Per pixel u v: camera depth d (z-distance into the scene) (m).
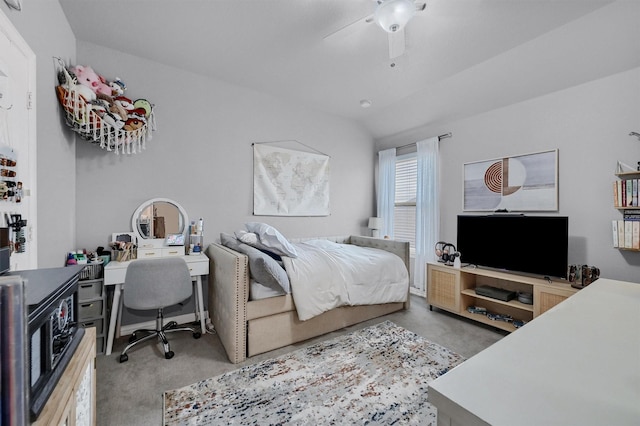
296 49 2.56
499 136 3.17
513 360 0.62
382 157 4.59
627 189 2.21
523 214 2.93
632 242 2.19
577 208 2.58
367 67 2.86
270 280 2.16
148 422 1.52
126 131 2.45
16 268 1.31
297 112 3.84
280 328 2.32
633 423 0.41
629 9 1.91
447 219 3.71
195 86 3.04
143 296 2.19
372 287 2.86
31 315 0.62
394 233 4.49
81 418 0.93
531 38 2.32
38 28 1.63
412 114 3.86
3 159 1.20
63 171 2.09
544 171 2.79
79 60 2.46
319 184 4.07
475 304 3.20
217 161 3.20
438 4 1.94
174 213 2.93
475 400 0.48
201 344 2.44
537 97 2.85
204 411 1.59
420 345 2.39
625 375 0.55
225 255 2.35
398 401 1.68
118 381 1.87
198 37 2.41
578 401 0.47
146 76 2.76
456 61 2.70
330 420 1.53
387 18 1.77
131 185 2.72
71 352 0.91
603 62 2.31
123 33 2.37
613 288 1.31
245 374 1.95
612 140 2.38
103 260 2.38
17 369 0.46
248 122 3.41
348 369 2.01
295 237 3.86
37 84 1.63
